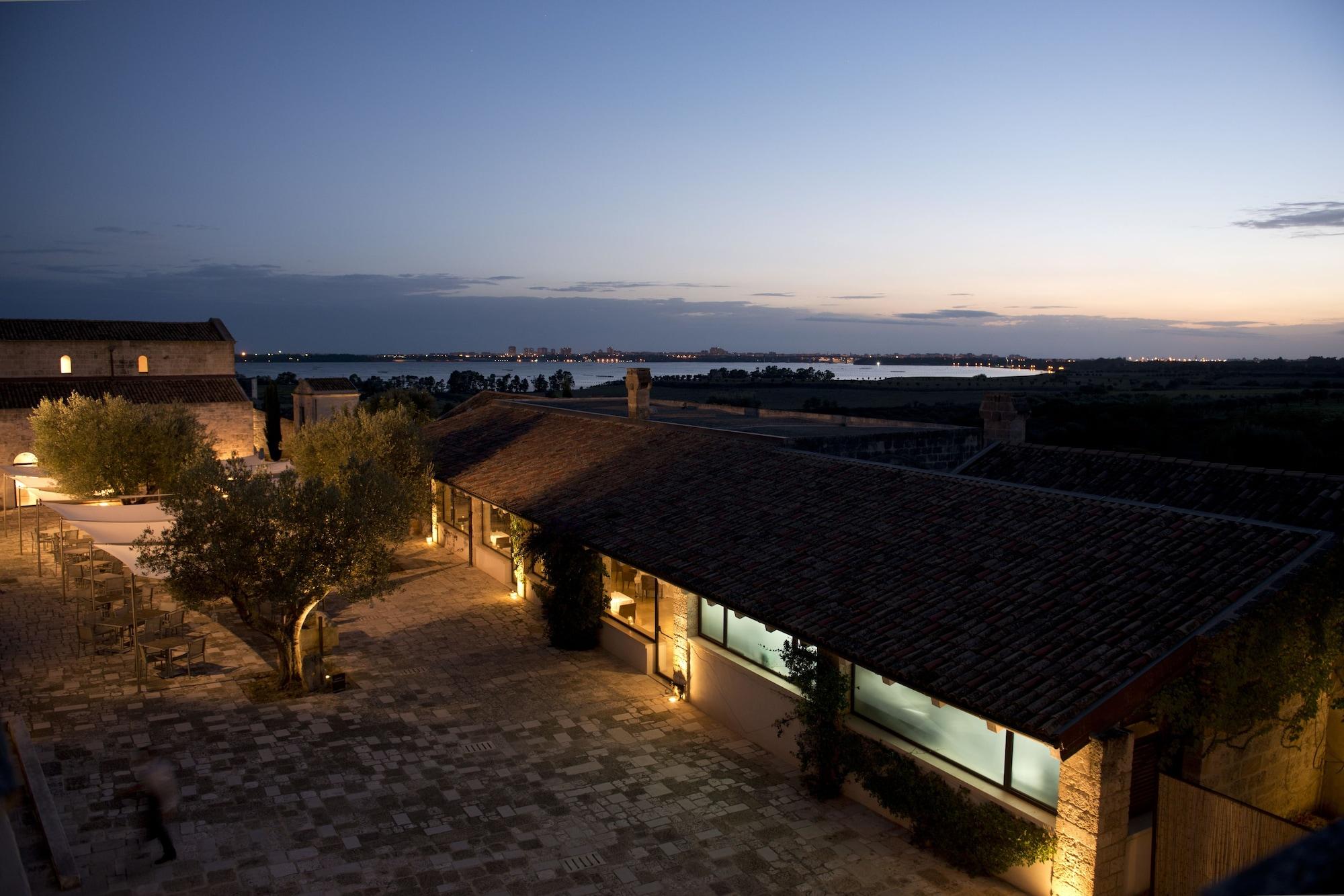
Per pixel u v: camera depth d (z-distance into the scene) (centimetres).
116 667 2147
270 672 2136
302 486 1994
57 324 4981
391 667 2184
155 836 1334
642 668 2172
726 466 2434
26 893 562
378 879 1306
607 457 2838
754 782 1623
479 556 3142
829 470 2206
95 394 4781
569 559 2277
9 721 1705
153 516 2597
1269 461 5028
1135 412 7312
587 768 1672
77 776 1593
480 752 1731
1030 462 2447
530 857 1373
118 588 2656
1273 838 1120
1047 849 1224
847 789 1573
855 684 1580
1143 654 1188
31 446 4450
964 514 1773
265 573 1891
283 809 1498
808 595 1605
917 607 1473
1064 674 1202
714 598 1705
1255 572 1308
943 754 1419
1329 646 1307
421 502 2983
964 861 1335
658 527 2125
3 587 2864
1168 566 1393
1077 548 1525
